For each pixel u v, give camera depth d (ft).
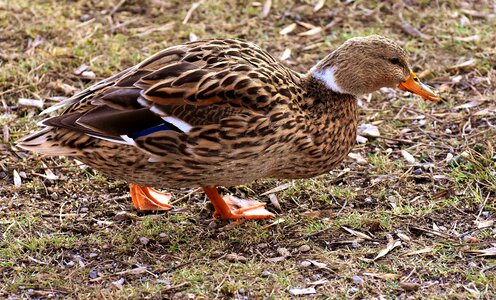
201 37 40.98
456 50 39.88
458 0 43.52
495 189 30.04
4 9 42.01
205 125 26.40
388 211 29.30
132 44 40.27
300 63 39.24
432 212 29.17
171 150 26.55
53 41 39.88
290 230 28.43
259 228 28.53
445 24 41.98
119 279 25.98
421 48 40.27
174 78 26.66
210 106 26.48
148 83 26.58
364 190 30.68
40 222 28.89
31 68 37.58
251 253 27.20
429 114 35.37
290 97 27.50
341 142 29.04
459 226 28.45
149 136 26.20
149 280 25.81
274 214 29.55
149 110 26.32
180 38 40.98
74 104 27.14
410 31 41.39
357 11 43.16
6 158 32.09
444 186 30.68
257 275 25.90
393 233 28.07
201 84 26.53
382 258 26.78
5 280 25.85
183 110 26.37
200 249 27.40
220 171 27.27
